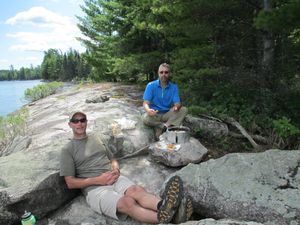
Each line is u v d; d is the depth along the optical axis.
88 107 8.62
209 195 3.53
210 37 8.55
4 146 6.20
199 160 4.73
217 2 6.93
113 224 3.42
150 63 12.47
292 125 5.52
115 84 16.77
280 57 7.69
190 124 6.02
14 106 16.44
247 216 3.24
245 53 8.43
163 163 4.87
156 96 5.61
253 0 7.30
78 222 3.54
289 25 4.64
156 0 8.68
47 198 3.79
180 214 3.07
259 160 3.94
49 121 7.66
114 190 3.65
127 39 14.78
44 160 4.25
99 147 4.02
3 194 3.57
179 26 8.17
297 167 3.74
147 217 3.22
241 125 6.14
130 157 5.22
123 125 5.88
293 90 6.84
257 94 6.72
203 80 7.98
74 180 3.73
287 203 3.19
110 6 15.54
